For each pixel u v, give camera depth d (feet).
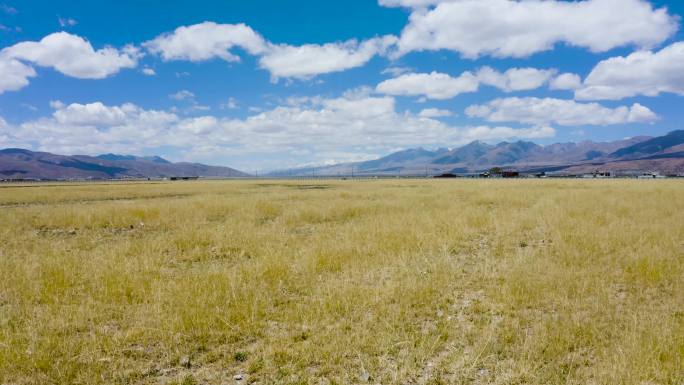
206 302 23.95
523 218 56.90
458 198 101.04
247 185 228.02
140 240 45.57
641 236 41.32
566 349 18.37
